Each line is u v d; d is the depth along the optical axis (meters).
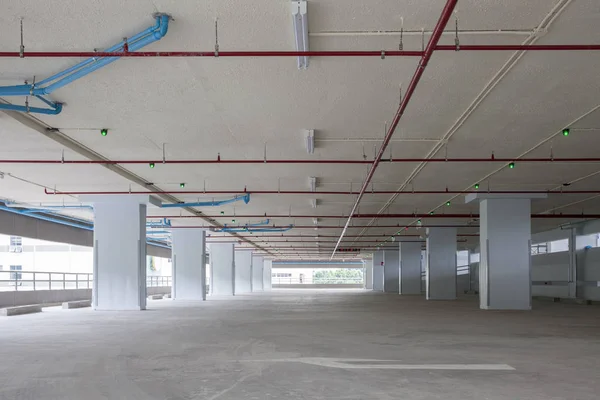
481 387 7.90
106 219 27.42
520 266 26.39
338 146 17.92
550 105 13.77
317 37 9.96
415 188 26.44
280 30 9.70
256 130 16.02
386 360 10.44
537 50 10.38
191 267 40.78
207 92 12.77
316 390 7.71
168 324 18.80
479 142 17.50
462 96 13.09
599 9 8.96
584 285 38.56
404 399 7.15
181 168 21.55
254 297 45.94
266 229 42.09
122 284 27.11
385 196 28.81
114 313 24.72
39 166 20.78
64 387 8.12
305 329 16.69
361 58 10.83
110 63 10.99
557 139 17.08
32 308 25.98
